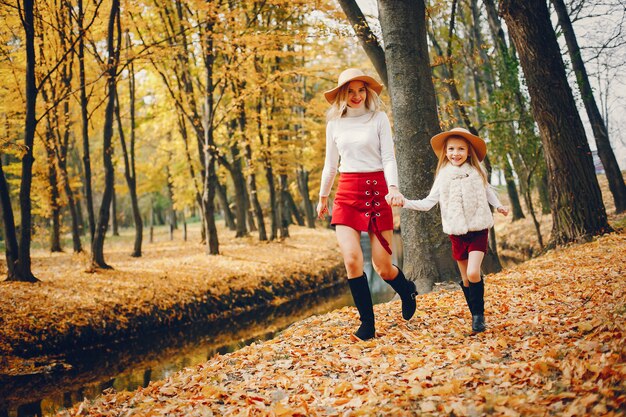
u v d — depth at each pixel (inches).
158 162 1075.3
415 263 299.4
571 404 88.7
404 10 302.0
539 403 93.8
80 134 828.0
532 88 400.2
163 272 524.1
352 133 160.4
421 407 101.4
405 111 301.6
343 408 110.9
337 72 573.3
